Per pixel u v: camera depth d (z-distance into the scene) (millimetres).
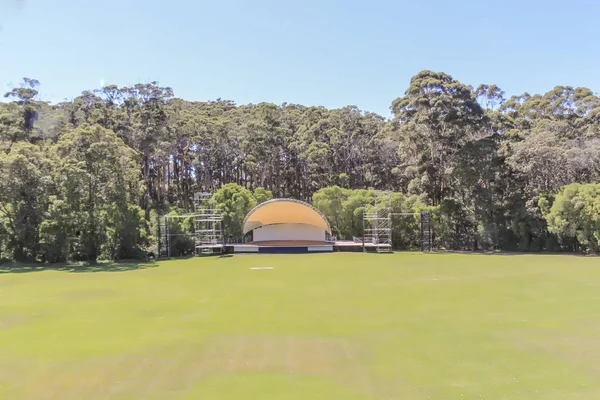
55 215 37156
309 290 21891
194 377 9820
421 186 49625
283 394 8828
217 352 11594
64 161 37250
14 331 14188
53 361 11047
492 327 13961
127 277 28359
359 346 12000
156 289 23047
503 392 8852
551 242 42688
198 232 45156
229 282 25281
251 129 61906
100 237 39344
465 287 22016
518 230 44156
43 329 14438
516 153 43812
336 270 30016
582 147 43531
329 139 68500
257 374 9961
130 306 18328
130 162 40250
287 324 14680
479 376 9734
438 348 11758
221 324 14812
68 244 38219
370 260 36312
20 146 37656
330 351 11586
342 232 51281
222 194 49594
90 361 11000
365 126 70625
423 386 9180
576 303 17750
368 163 66375
